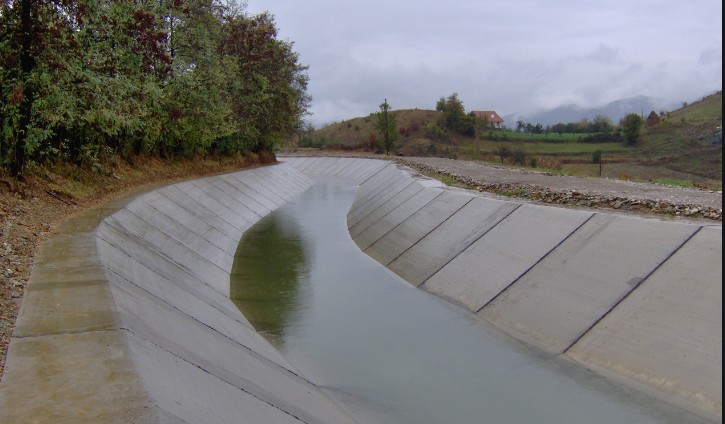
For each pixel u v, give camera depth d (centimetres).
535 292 1084
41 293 695
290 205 3353
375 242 1966
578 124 13312
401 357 936
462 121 12075
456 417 720
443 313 1174
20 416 386
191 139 2698
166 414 413
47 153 1495
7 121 1256
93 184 1741
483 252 1364
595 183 2116
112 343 541
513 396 777
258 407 570
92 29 1484
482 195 1795
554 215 1293
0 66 1202
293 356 949
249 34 3425
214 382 577
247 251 1891
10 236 952
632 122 9469
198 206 2117
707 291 808
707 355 722
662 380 739
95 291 710
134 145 2314
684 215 1144
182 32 2303
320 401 730
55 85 1280
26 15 1190
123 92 1488
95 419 388
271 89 3772
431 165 3866
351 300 1294
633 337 831
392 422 706
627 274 955
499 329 1041
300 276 1535
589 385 784
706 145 8038
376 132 13112
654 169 6888
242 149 4088
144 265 1072
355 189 4325
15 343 531
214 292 1270
